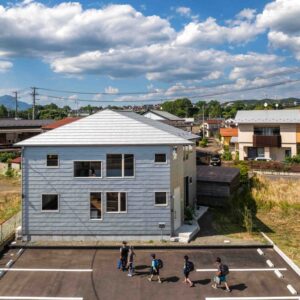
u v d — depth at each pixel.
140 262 18.11
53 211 21.06
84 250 19.89
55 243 20.56
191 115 167.25
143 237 20.98
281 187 34.59
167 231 20.92
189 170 26.97
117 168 21.09
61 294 14.77
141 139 20.92
